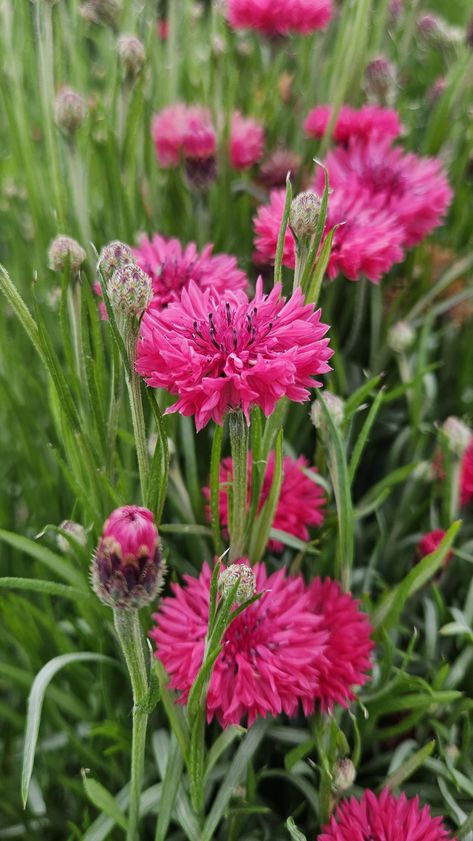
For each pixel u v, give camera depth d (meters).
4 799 0.37
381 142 0.43
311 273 0.32
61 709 0.38
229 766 0.34
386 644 0.33
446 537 0.31
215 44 0.48
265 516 0.32
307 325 0.27
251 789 0.33
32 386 0.41
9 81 0.46
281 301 0.29
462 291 0.44
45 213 0.46
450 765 0.33
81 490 0.32
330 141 0.44
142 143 0.45
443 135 0.48
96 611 0.34
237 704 0.30
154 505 0.30
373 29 0.52
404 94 0.60
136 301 0.26
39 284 0.45
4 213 0.52
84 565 0.32
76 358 0.32
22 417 0.39
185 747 0.30
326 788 0.31
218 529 0.32
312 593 0.34
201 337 0.28
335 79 0.48
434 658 0.37
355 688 0.33
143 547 0.25
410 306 0.46
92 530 0.34
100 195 0.51
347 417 0.33
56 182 0.40
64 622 0.39
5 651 0.38
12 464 0.43
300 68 0.52
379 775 0.36
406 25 0.56
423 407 0.41
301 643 0.31
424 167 0.42
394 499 0.42
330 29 0.51
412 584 0.32
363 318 0.45
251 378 0.27
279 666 0.31
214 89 0.46
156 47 0.49
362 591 0.39
